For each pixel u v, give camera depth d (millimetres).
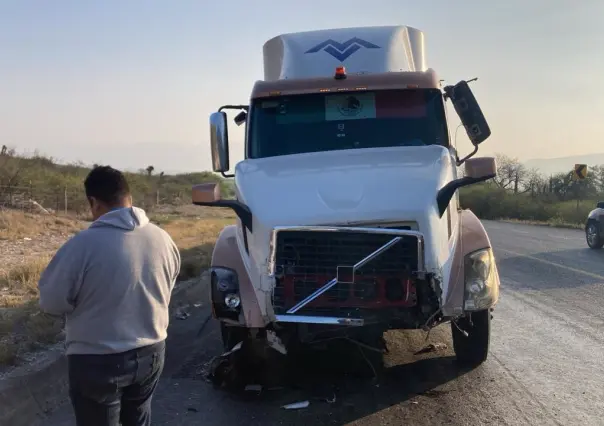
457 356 6246
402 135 6480
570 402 5332
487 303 5227
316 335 5004
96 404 3195
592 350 6898
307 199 5082
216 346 7168
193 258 12789
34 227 18297
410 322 4918
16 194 24609
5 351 5535
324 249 4887
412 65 7602
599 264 13781
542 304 9406
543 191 53719
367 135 6504
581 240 20391
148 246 3336
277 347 5176
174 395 5566
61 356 5738
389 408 5207
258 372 6023
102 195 3375
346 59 7258
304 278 4898
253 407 5273
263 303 5051
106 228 3236
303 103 6723
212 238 18062
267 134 6637
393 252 4844
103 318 3141
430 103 6598
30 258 12570
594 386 5727
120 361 3154
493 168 5184
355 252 4855
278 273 4922
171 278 3484
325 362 6277
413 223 4879
